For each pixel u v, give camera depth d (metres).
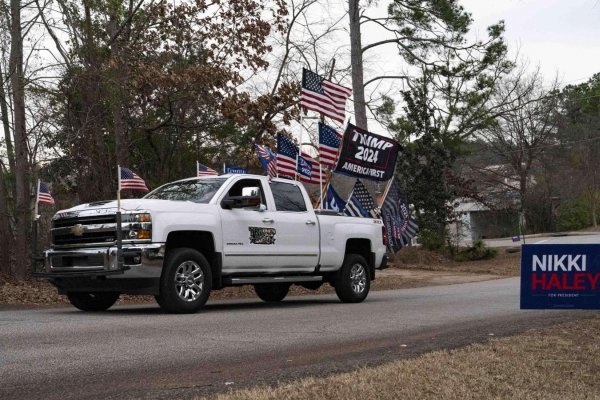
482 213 65.56
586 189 66.38
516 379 6.16
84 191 19.66
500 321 10.55
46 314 11.36
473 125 36.38
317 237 13.44
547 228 64.25
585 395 5.68
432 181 34.84
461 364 6.75
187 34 21.20
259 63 21.92
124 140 19.92
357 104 31.09
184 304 11.27
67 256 11.38
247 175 12.78
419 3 30.67
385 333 9.23
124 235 10.97
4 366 6.64
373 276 14.80
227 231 11.94
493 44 31.80
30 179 19.02
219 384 6.10
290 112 22.03
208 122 22.23
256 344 8.18
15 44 18.25
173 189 12.73
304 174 17.11
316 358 7.40
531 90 56.09
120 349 7.62
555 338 8.41
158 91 20.50
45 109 19.16
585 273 7.48
